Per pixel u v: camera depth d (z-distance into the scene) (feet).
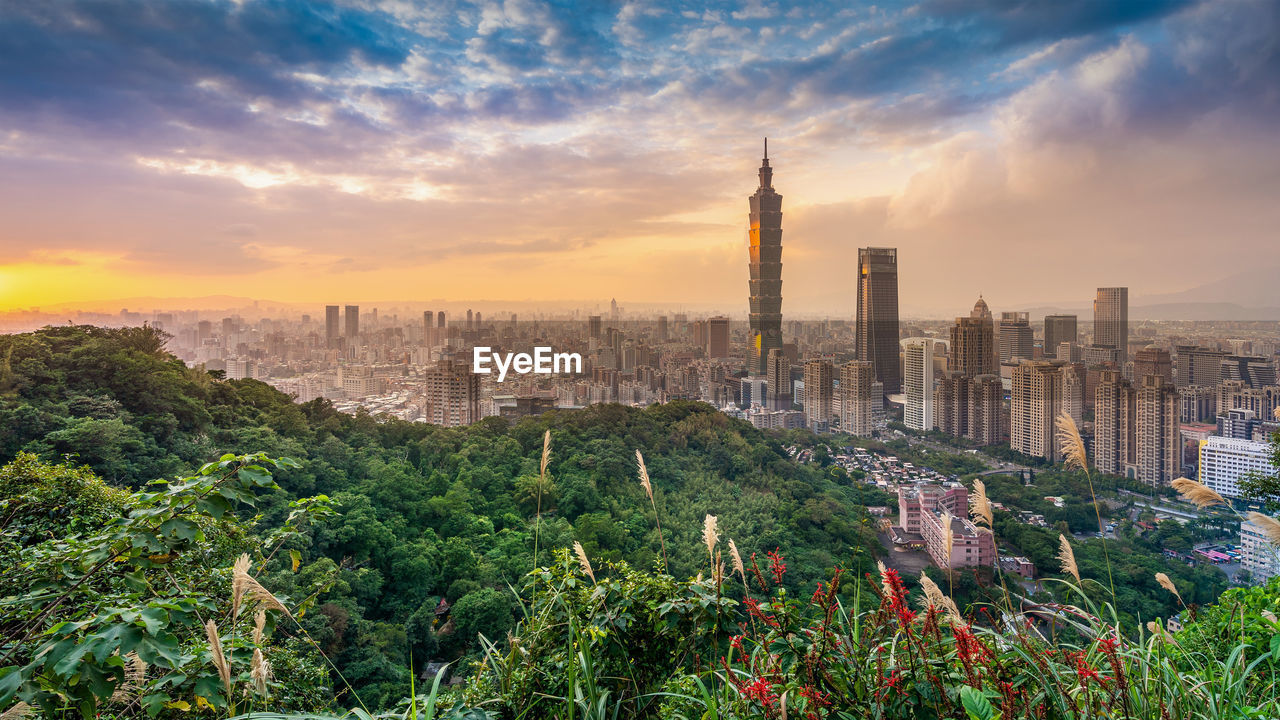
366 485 116.47
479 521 114.93
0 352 96.78
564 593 16.21
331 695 25.66
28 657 12.18
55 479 22.21
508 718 14.24
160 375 110.63
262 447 110.83
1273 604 16.75
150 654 9.21
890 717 10.19
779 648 11.50
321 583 25.07
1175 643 12.70
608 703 14.11
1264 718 10.23
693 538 121.70
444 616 87.35
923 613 11.35
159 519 12.10
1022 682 10.59
